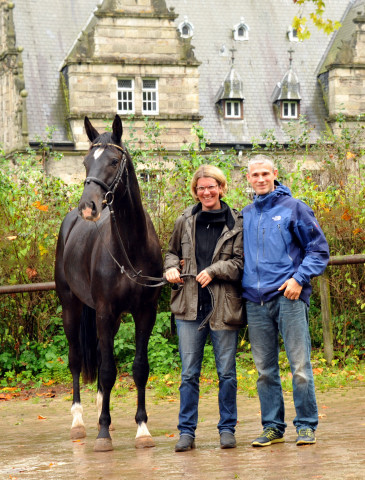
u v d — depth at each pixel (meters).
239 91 37.25
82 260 7.49
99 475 5.49
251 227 6.24
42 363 11.24
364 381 9.75
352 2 41.88
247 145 36.72
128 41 34.28
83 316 7.97
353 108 37.81
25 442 7.21
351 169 13.38
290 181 12.76
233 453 5.93
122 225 6.66
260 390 6.25
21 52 33.91
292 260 6.07
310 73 39.53
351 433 6.44
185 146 12.51
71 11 37.75
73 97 33.75
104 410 6.66
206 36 39.38
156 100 34.81
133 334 11.20
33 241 11.71
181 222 6.52
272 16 40.66
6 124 34.97
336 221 11.38
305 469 5.16
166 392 9.73
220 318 6.25
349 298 11.27
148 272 6.89
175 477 5.23
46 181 12.58
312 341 11.73
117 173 6.42
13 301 11.62
